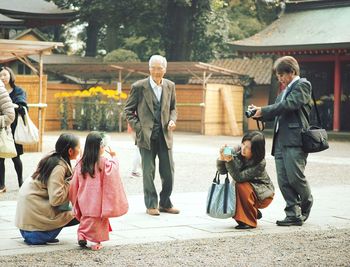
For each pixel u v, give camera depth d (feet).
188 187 47.70
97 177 25.67
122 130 128.98
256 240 28.32
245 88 134.92
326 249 26.66
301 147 31.63
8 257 24.48
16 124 42.29
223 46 163.43
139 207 37.52
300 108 31.73
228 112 127.24
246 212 31.01
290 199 32.17
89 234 25.86
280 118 32.12
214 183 31.07
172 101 35.76
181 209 37.06
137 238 28.48
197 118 129.90
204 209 37.09
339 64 126.93
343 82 135.03
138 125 34.94
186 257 24.82
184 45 148.87
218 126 127.34
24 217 26.66
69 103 130.41
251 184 30.94
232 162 30.19
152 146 35.04
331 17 133.39
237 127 127.65
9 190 44.14
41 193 26.63
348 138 120.47
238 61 151.43
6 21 104.58
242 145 30.76
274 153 32.63
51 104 129.90
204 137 114.42
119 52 165.27
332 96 135.23
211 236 29.14
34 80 73.72
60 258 24.41
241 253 25.66
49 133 116.57
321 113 136.05
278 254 25.59
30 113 73.46
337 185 50.29
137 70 123.95
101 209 25.57
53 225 26.76
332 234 29.99
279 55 131.85
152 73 35.17
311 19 135.23
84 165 25.76
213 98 125.39
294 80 31.94
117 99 125.90
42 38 144.25
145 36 160.56
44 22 125.70
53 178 26.25
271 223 32.86
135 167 52.21
